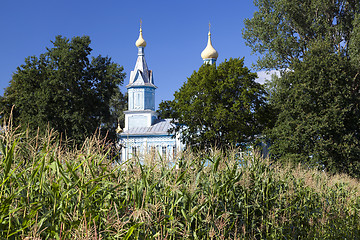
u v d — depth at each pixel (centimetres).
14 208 370
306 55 3131
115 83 3728
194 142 3394
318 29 3234
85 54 3616
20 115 3519
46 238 358
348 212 1095
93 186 430
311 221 860
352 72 3020
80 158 467
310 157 2809
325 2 3200
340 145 2795
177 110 3650
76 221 367
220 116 3189
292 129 2980
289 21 3416
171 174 583
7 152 372
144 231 427
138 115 5794
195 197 561
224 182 665
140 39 6200
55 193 375
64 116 3250
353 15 3256
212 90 3338
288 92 3148
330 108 2891
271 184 795
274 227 726
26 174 416
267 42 3475
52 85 3444
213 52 5594
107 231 391
